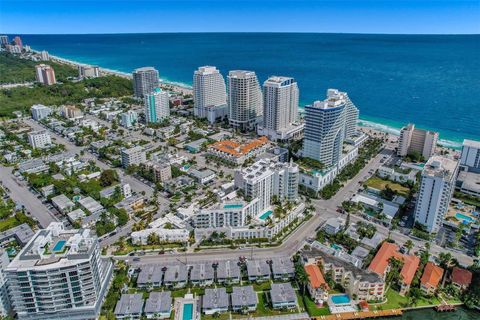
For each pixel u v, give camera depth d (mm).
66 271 194000
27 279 191750
